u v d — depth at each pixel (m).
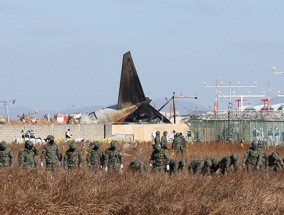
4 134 178.62
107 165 73.00
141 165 71.44
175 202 44.50
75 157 72.94
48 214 39.91
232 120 170.75
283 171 75.19
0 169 53.78
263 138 163.75
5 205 39.12
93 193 44.06
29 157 71.25
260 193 51.69
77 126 184.75
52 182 46.78
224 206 45.72
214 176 58.03
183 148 115.00
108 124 187.12
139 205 43.06
